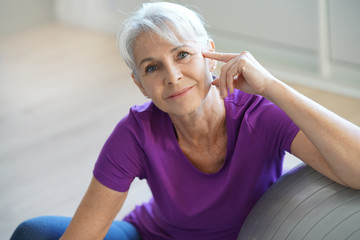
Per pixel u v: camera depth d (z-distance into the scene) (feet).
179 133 4.61
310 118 3.91
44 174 8.87
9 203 8.25
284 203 4.13
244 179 4.60
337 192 3.97
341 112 9.58
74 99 11.41
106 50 13.78
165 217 5.04
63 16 15.71
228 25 12.02
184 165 4.63
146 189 8.23
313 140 3.92
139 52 4.11
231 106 4.49
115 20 14.42
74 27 15.48
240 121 4.46
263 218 4.21
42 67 13.21
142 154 4.63
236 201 4.72
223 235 4.99
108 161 4.60
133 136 4.61
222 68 4.21
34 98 11.66
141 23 4.03
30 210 8.02
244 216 4.84
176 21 4.02
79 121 10.48
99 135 9.87
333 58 10.28
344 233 3.67
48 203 8.13
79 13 15.25
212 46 4.46
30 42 14.83
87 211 4.65
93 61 13.23
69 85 12.09
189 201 4.73
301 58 10.93
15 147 9.80
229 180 4.58
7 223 7.80
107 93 11.50
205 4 12.30
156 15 4.04
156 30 3.99
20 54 14.14
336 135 3.85
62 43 14.52
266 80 4.08
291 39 10.93
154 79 4.17
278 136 4.31
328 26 10.09
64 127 10.31
